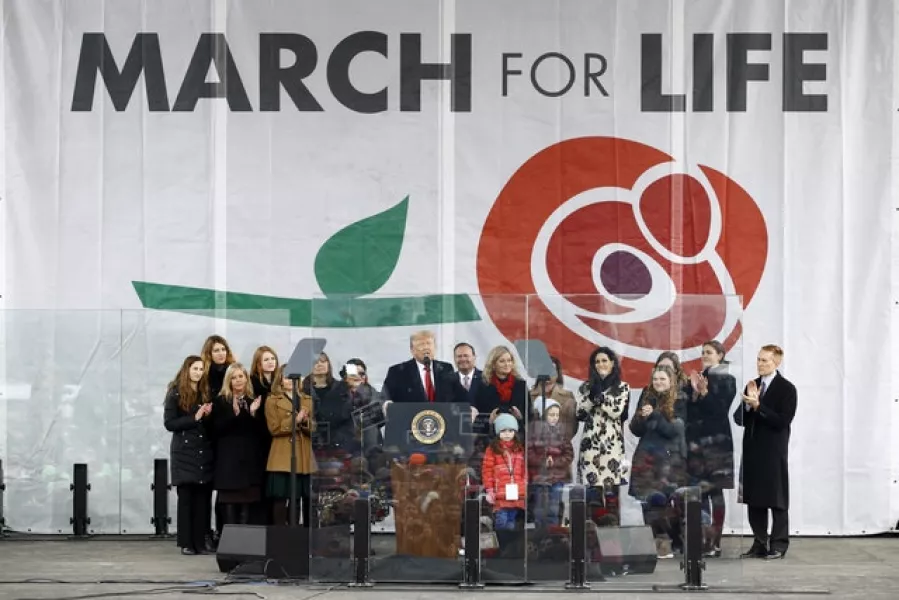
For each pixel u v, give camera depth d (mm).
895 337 12859
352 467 9938
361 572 9859
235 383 11102
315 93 13062
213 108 13062
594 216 12984
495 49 13031
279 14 13078
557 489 9852
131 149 13086
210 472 11430
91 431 12320
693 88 12992
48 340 12312
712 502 9883
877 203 12914
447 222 13000
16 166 13094
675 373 9906
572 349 9898
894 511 12781
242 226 13031
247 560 10156
